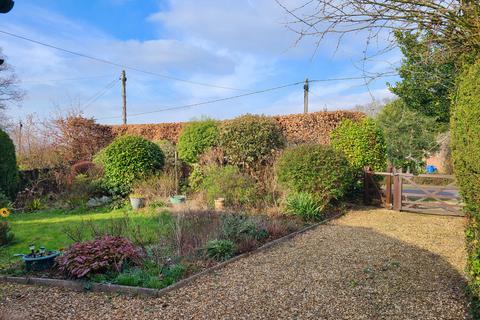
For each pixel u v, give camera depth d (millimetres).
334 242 5855
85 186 9719
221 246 4965
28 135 16219
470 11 2717
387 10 2811
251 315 3279
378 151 9984
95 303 3629
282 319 3191
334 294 3707
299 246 5637
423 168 18094
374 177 9789
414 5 2768
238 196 8211
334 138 10273
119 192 9875
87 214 8430
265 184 8953
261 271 4473
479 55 2945
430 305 3381
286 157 8500
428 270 4398
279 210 7566
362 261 4805
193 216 6762
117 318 3283
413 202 8773
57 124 15391
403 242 5809
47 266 4602
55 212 8820
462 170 3105
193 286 4012
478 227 3031
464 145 2975
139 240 5328
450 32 2922
